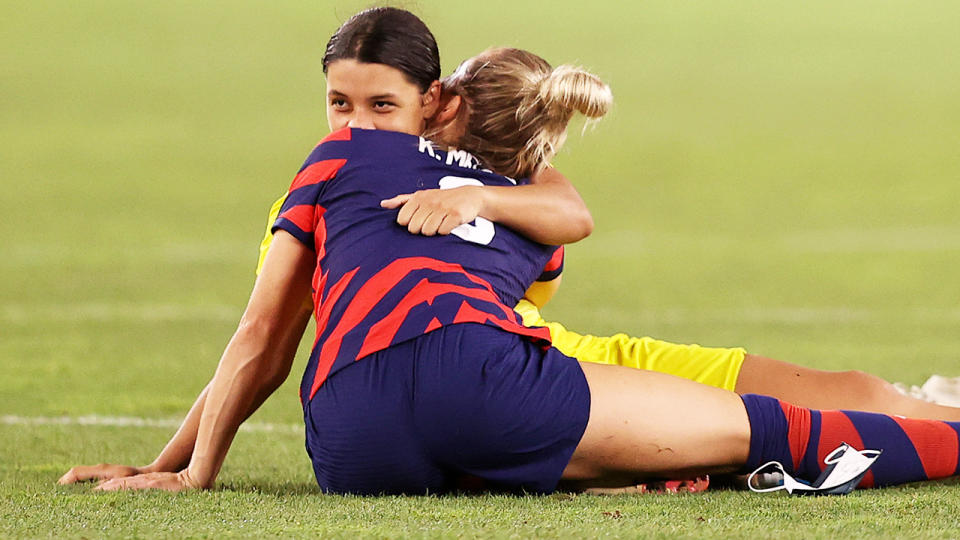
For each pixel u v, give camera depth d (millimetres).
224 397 12664
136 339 28578
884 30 100375
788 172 62250
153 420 19125
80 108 76688
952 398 16594
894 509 11055
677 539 9625
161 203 53500
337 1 105938
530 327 11992
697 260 42719
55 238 45375
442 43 92438
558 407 11445
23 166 61250
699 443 11914
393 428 11414
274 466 15008
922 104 79125
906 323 31531
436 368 11312
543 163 13703
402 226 12281
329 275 12234
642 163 64562
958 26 100812
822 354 26750
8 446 16500
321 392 11797
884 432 12344
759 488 12375
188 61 89750
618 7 105562
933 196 56000
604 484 12172
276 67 89125
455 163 13086
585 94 13414
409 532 9867
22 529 10133
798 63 91062
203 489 12500
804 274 39875
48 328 29953
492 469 11578
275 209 14047
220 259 41719
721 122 74875
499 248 12547
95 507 11211
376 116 13234
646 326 31078
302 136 70938
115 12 100562
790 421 12227
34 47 91312
